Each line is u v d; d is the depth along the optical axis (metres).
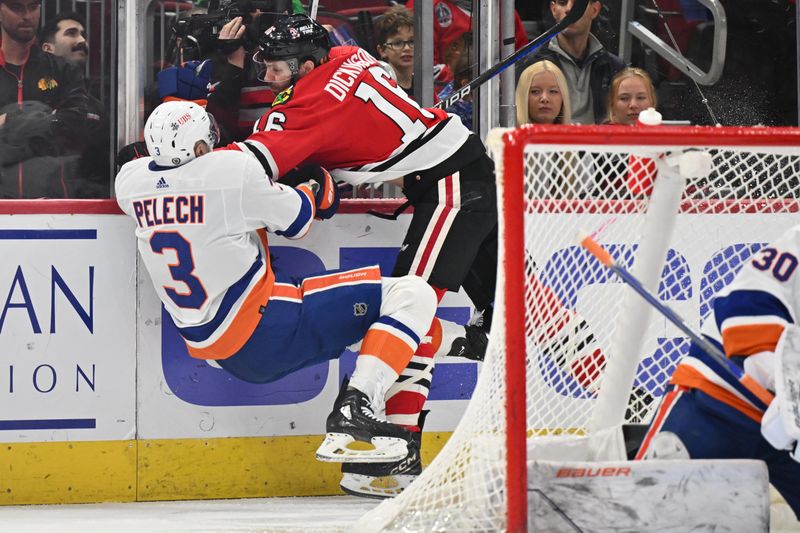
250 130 17.28
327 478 14.07
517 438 8.98
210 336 12.51
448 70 17.97
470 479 9.80
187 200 12.23
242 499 13.80
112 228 13.52
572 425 11.73
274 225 12.53
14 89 17.53
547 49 17.88
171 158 12.28
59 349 13.44
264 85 17.17
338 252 14.04
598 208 11.90
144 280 13.59
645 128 9.03
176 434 13.71
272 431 13.91
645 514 9.20
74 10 17.62
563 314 11.85
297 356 12.83
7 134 17.50
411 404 13.36
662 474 9.23
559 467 9.14
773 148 9.34
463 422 10.50
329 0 18.81
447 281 13.39
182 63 17.09
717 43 18.20
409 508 10.12
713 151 14.53
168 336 13.65
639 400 12.35
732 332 9.17
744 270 9.40
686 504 9.24
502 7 15.48
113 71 15.97
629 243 12.02
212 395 13.77
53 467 13.45
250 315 12.42
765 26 19.41
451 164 13.56
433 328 13.62
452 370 14.23
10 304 13.33
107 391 13.55
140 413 13.63
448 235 13.45
